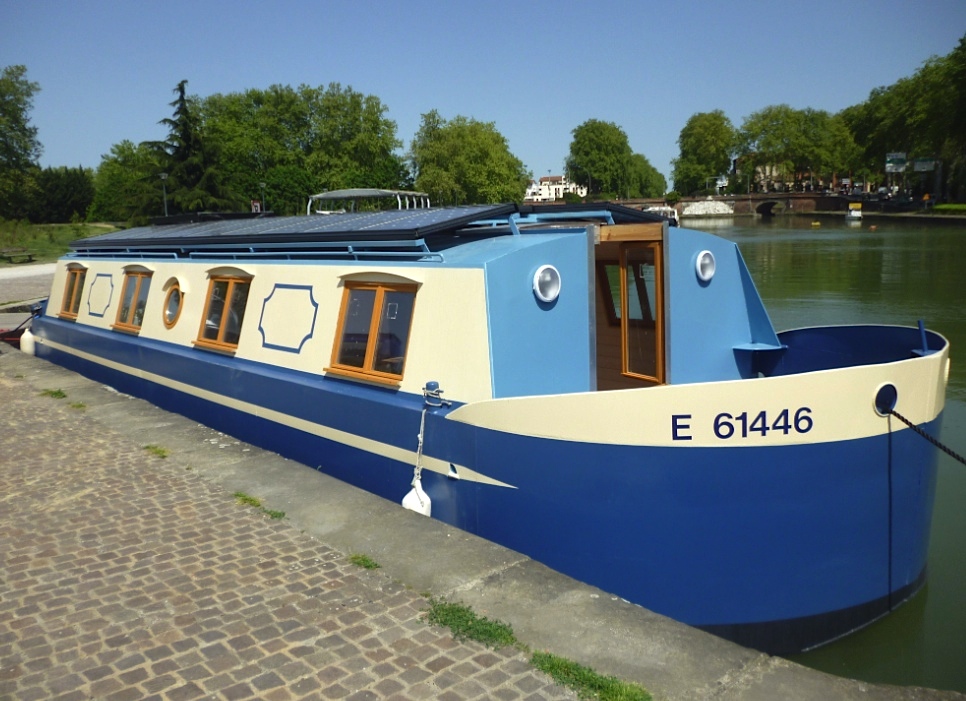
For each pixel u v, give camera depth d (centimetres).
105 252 1353
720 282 748
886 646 596
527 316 614
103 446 835
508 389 605
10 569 542
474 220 707
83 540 590
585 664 415
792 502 542
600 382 765
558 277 621
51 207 9244
